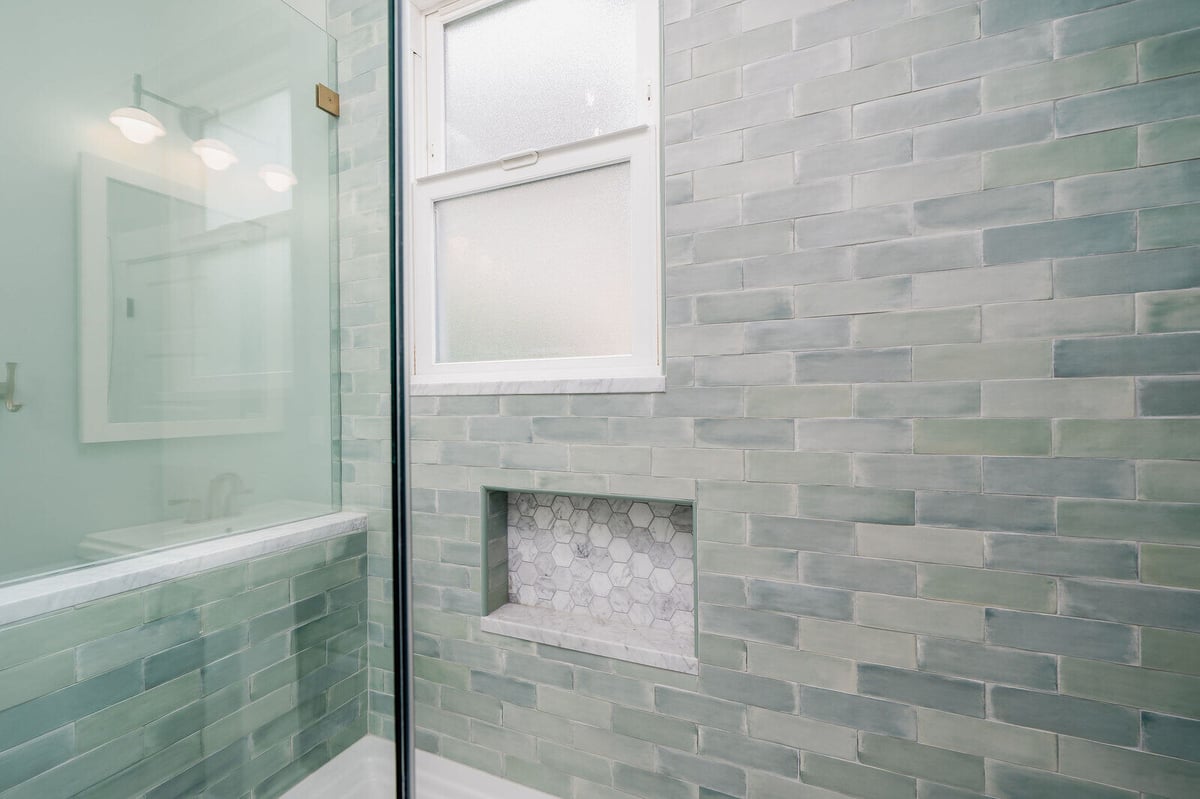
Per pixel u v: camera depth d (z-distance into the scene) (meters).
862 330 1.04
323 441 0.69
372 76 0.73
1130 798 0.87
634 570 1.41
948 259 0.98
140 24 0.60
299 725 0.64
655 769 1.24
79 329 0.53
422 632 1.54
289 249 0.68
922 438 1.00
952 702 0.98
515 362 1.46
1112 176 0.87
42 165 0.52
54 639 0.49
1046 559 0.92
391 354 0.74
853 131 1.04
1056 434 0.91
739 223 1.14
